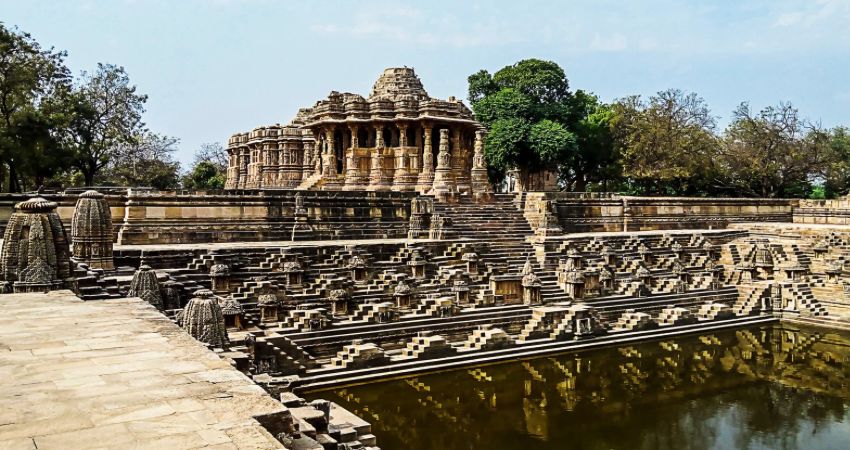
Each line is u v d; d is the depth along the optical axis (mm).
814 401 25156
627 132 74938
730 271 44531
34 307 16125
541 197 46719
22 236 20078
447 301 30906
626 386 26688
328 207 40281
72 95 57594
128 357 11188
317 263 32625
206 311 18094
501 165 68250
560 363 29766
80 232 26125
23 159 50875
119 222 34688
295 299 29297
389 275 32781
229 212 37219
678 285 40156
